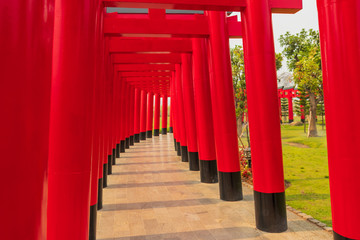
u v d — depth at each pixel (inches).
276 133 229.6
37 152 63.3
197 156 514.9
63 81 161.0
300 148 573.3
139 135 1134.4
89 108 169.0
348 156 155.8
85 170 166.1
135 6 259.4
